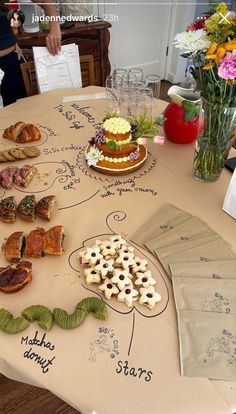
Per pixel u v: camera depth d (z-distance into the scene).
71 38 2.23
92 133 1.33
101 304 0.74
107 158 1.13
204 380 0.64
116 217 0.97
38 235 0.87
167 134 1.27
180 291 0.77
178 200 1.03
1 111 1.46
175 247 0.87
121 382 0.64
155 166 1.17
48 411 1.24
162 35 3.00
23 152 1.18
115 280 0.78
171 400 0.61
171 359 0.67
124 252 0.84
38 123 1.38
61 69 1.67
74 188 1.07
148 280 0.79
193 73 0.92
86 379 0.64
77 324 0.71
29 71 1.71
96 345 0.69
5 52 1.69
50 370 0.66
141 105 1.43
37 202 1.00
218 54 0.79
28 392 1.29
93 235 0.91
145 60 3.11
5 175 1.07
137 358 0.67
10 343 0.70
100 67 2.46
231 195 0.95
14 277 0.78
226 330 0.70
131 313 0.74
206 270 0.80
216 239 0.88
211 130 0.97
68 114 1.44
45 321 0.70
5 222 0.95
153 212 0.98
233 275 0.79
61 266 0.84
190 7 2.77
